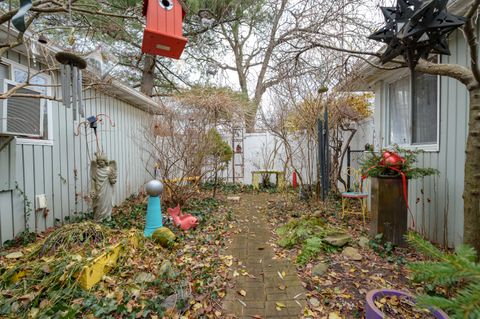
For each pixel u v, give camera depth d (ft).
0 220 9.36
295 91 15.57
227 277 7.65
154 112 22.90
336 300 6.36
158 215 11.27
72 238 8.00
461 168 8.77
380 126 14.21
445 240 9.37
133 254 8.57
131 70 26.91
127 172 19.03
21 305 5.65
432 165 10.21
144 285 6.84
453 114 9.13
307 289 6.98
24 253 8.30
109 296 6.29
